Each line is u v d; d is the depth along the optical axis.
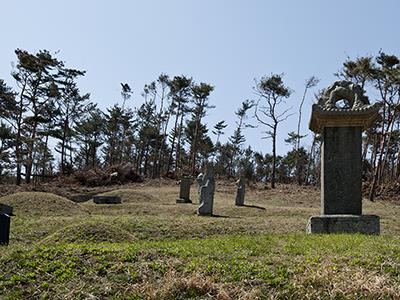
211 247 9.12
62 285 7.52
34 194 25.09
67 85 51.03
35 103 46.25
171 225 16.52
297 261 7.98
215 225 17.06
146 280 7.55
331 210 12.15
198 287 7.22
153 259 8.29
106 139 64.19
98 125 62.03
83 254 8.54
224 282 7.36
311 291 6.99
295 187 46.59
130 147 68.19
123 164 51.44
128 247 9.02
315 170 60.41
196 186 45.06
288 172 69.06
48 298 7.23
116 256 8.38
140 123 65.12
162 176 54.88
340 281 7.13
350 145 12.29
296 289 7.06
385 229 17.80
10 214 21.27
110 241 11.66
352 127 12.34
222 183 48.50
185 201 31.58
